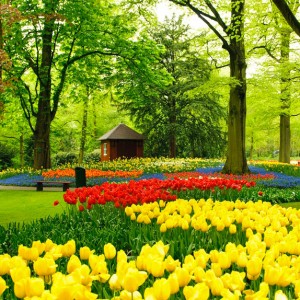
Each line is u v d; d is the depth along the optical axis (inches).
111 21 960.3
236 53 825.5
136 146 1509.6
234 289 110.6
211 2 755.4
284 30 753.0
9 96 1071.0
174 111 1496.1
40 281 101.7
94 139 1765.5
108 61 1089.4
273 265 132.5
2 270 129.4
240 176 782.5
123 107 1521.9
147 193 310.0
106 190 320.2
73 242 155.7
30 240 212.2
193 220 202.1
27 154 1614.2
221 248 190.5
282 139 1253.7
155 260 120.3
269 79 1001.5
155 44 1011.3
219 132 1529.3
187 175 823.7
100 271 124.2
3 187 807.7
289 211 249.9
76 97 1169.4
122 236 229.0
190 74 1451.8
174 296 122.0
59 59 1056.8
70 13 906.7
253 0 728.3
